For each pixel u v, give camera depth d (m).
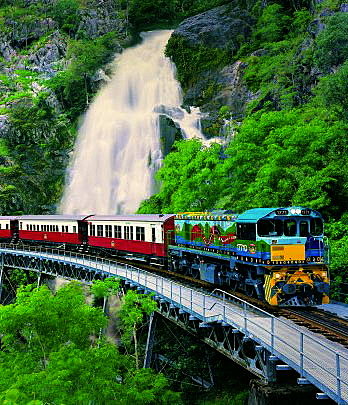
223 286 29.94
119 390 19.25
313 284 23.59
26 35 131.75
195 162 43.28
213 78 93.38
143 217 41.19
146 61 109.00
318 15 71.62
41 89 107.31
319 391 15.92
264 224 24.05
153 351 31.47
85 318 21.75
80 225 49.81
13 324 20.77
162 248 37.81
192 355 28.70
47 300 21.52
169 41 103.06
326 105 39.97
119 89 103.44
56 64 120.75
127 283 32.75
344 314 22.28
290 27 88.44
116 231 44.53
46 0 143.25
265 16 90.94
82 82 105.06
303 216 24.34
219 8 105.25
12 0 152.75
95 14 129.62
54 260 45.88
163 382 20.78
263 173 33.88
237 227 26.38
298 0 91.12
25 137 94.88
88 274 42.69
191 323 24.19
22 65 122.62
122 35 122.88
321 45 52.41
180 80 99.25
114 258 46.09
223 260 28.84
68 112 101.50
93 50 108.25
